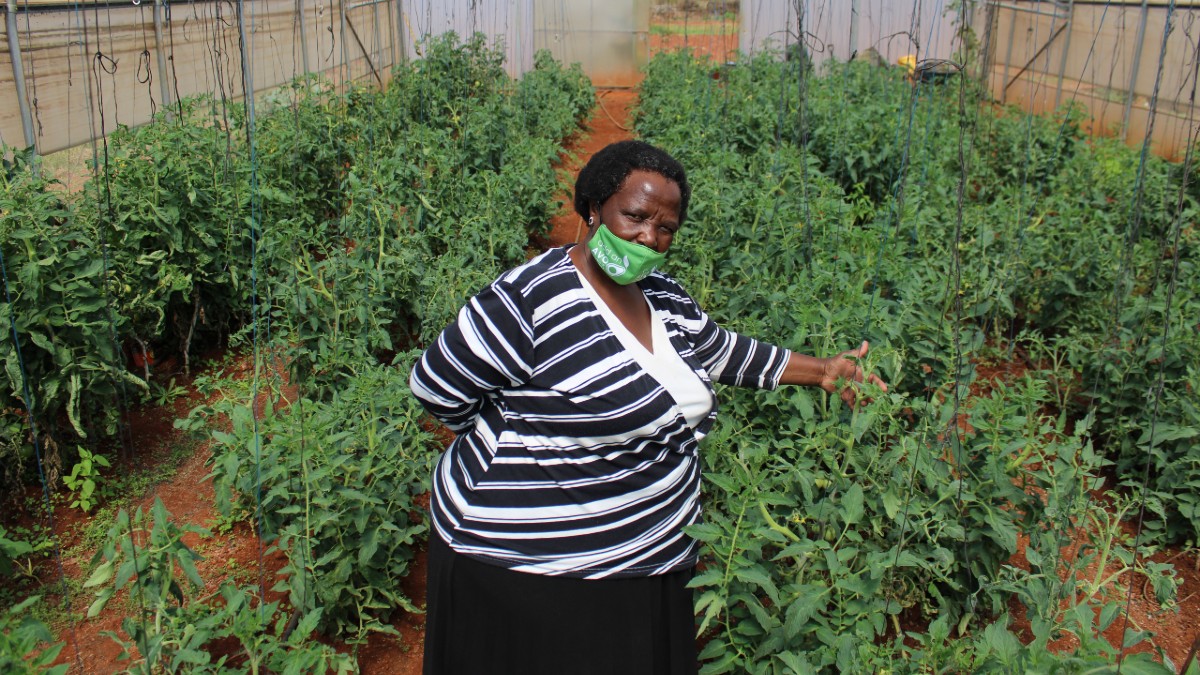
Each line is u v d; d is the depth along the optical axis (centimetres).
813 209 547
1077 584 315
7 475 377
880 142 795
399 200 583
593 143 1227
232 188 530
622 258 190
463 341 194
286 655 253
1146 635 245
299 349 430
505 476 202
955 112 1036
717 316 449
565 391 195
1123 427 414
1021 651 239
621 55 1677
